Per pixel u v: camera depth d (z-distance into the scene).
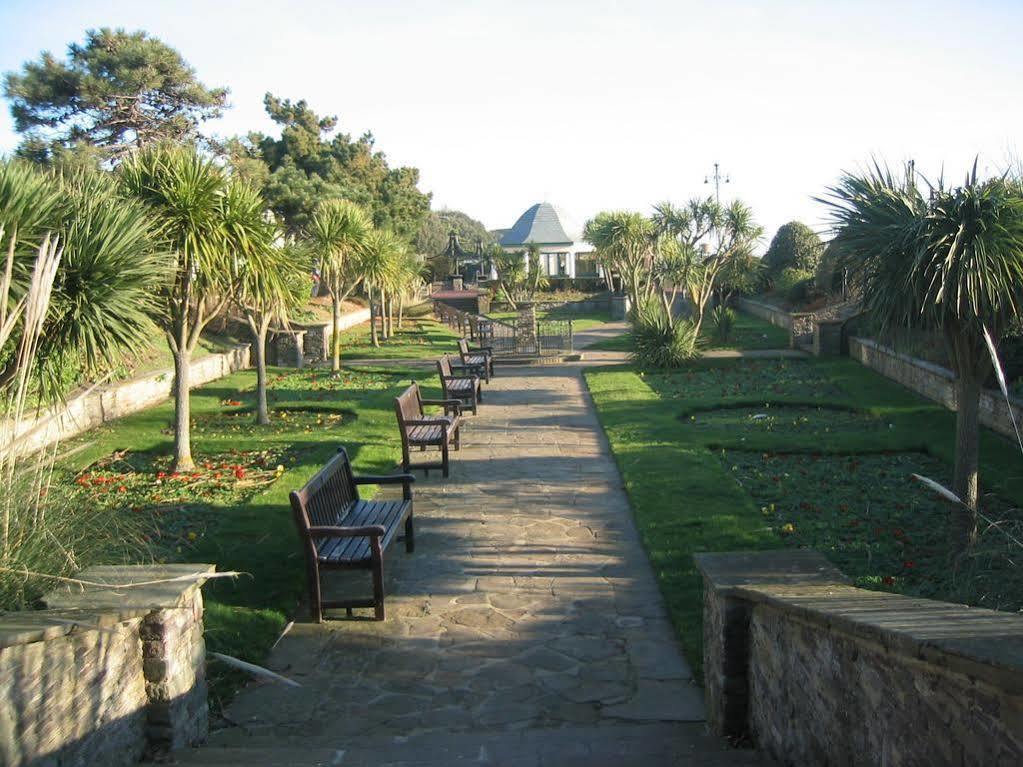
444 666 5.50
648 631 6.00
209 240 10.00
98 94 27.62
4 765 3.14
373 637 5.95
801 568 4.51
